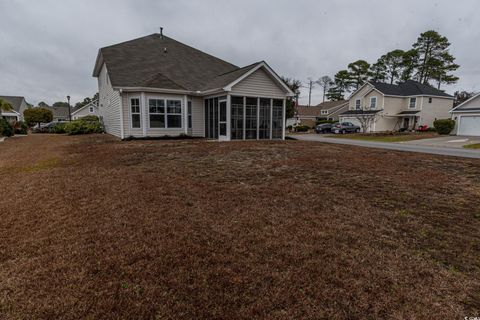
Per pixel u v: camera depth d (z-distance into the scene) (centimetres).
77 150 916
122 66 1402
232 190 440
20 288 190
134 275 208
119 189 436
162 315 167
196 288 194
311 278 208
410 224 313
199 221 313
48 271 212
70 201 377
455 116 2397
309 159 761
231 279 205
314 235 281
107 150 902
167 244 258
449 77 3938
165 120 1334
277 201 388
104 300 180
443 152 1093
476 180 534
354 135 2441
